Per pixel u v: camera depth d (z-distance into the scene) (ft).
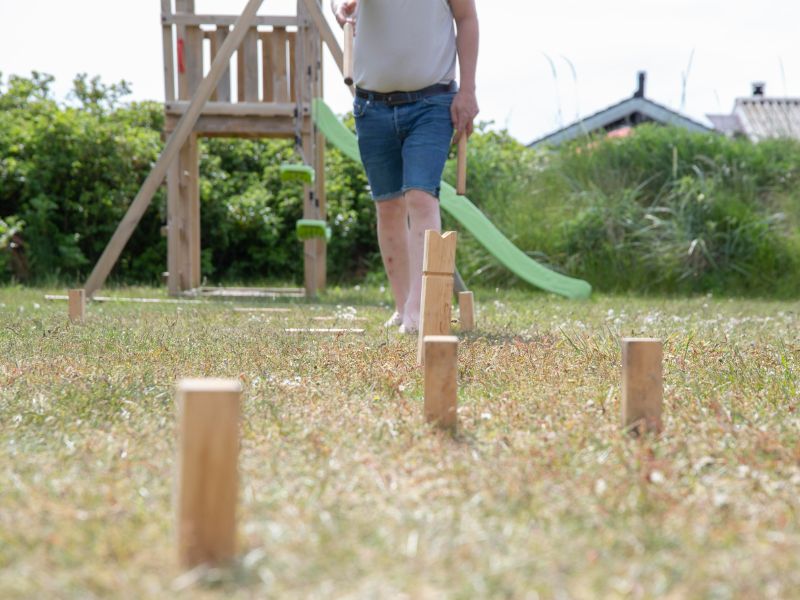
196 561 5.42
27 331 16.25
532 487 6.92
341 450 8.05
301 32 31.14
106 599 4.92
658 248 38.88
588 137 44.60
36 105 43.19
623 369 9.07
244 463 7.57
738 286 38.45
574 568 5.38
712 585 5.17
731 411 9.71
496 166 43.88
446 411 9.13
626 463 7.52
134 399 10.24
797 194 41.50
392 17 17.90
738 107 71.56
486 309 24.58
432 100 18.11
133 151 42.22
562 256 39.99
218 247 43.70
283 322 19.01
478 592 4.99
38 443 8.29
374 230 45.11
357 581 5.17
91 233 41.81
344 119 48.32
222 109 32.09
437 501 6.71
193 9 31.96
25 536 5.74
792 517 6.41
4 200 41.55
